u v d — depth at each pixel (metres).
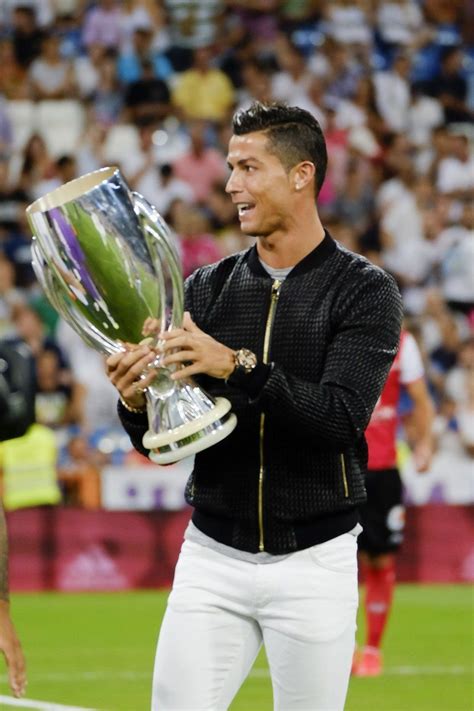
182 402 6.16
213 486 6.63
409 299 28.09
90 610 19.38
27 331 24.25
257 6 31.97
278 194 6.57
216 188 28.58
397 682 13.81
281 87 30.80
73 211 5.84
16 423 4.43
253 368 6.16
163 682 6.60
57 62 30.36
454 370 25.89
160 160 29.28
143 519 21.83
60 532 21.56
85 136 29.12
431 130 31.45
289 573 6.50
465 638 16.89
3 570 5.41
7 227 27.45
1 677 13.84
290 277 6.70
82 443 22.50
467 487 23.06
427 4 33.00
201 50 30.50
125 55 30.66
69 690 13.10
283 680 6.59
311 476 6.54
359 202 29.12
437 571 22.33
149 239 5.97
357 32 32.28
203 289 6.94
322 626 6.48
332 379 6.38
